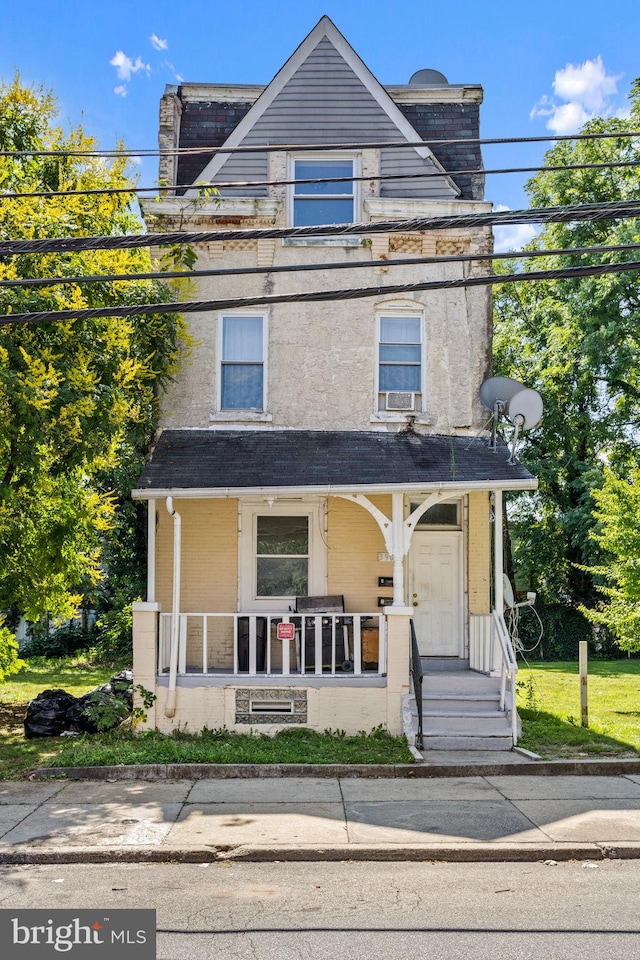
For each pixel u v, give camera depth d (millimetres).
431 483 13469
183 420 15672
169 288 15422
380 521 13781
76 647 29828
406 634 13492
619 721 15180
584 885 7645
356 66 16547
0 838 8719
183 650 14109
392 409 15742
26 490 14648
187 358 15766
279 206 15875
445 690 13914
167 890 7516
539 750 12555
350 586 15273
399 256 16062
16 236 13016
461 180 16750
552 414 32281
